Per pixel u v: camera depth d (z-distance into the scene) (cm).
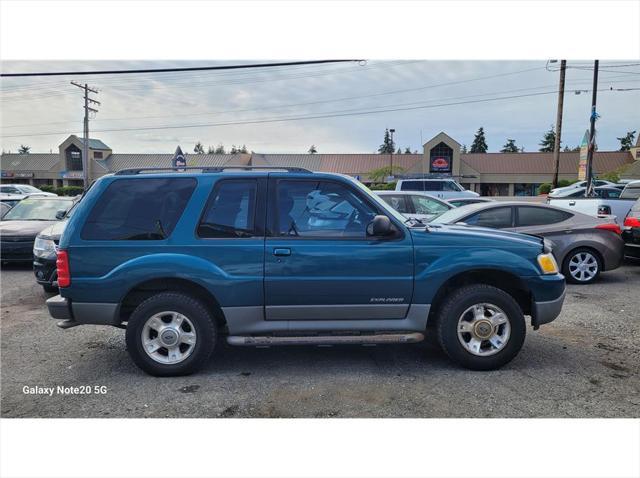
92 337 565
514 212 845
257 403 394
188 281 440
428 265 445
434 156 5281
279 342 437
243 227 442
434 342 539
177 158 1830
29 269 1035
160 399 402
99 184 450
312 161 5862
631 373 450
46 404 395
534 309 459
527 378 439
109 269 432
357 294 441
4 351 518
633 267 1026
